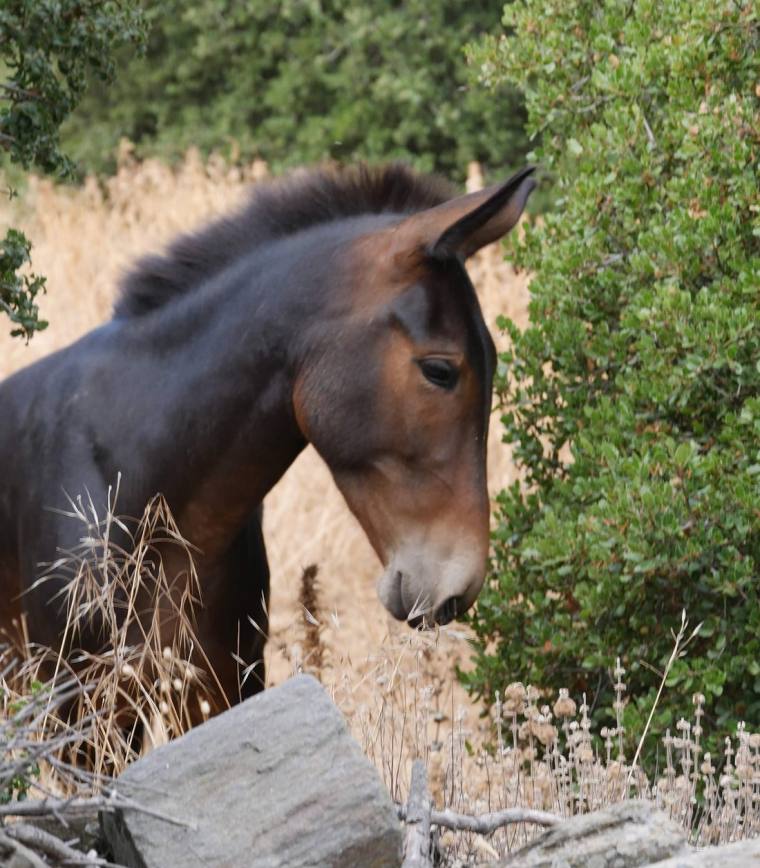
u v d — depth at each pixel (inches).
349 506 284.2
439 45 906.1
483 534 273.7
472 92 871.7
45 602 302.4
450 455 273.3
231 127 973.2
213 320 295.7
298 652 299.0
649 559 306.2
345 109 930.1
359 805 205.8
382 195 302.7
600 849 209.5
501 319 351.9
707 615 323.3
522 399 350.9
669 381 313.7
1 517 323.9
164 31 994.7
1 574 331.0
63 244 733.3
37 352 664.4
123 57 1008.9
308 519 592.7
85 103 1035.3
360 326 277.1
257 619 318.3
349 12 923.4
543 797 286.8
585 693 338.3
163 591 297.3
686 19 339.0
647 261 323.9
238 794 208.8
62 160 311.7
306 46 943.0
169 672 283.3
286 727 213.8
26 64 299.7
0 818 203.5
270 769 210.5
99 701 294.4
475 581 270.8
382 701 292.2
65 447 304.3
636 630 328.8
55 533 301.0
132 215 782.5
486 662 338.3
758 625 309.6
